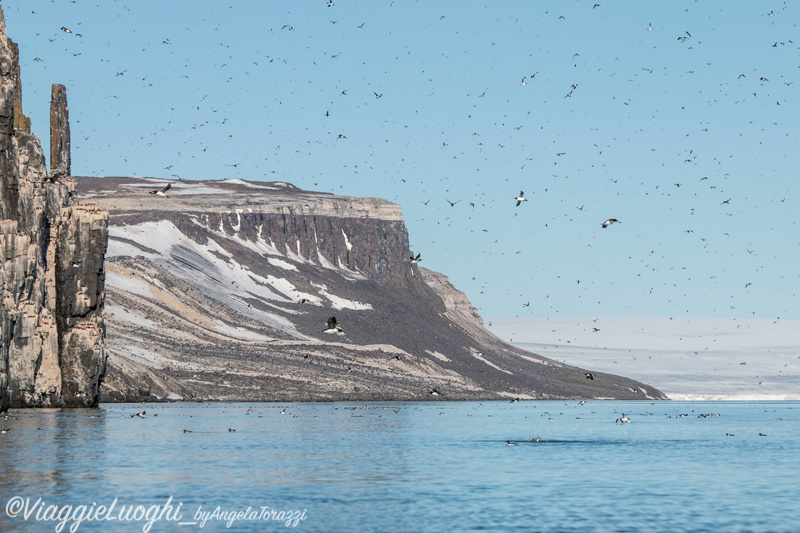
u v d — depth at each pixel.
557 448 139.12
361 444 136.88
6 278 185.12
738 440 164.62
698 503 84.00
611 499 85.38
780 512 79.56
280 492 85.06
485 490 89.06
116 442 127.06
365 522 71.69
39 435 133.50
